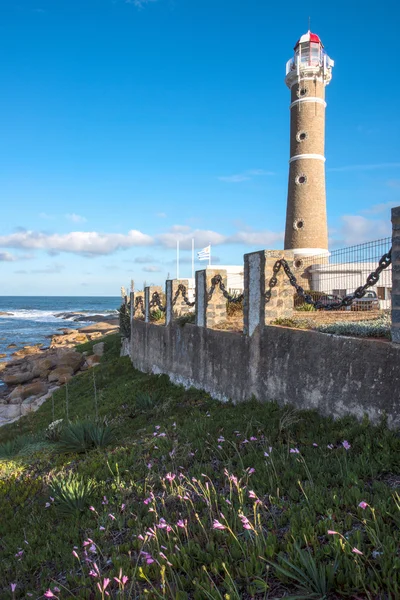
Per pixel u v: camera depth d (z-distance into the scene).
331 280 17.97
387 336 7.43
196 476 6.61
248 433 8.22
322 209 33.94
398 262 6.64
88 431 10.32
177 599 3.90
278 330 9.73
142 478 7.45
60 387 24.84
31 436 13.10
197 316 14.12
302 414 8.41
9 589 5.01
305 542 4.30
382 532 4.13
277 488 5.48
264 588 3.81
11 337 65.06
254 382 10.63
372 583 3.53
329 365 8.01
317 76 33.06
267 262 10.28
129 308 26.80
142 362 20.92
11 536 6.68
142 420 12.01
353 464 5.70
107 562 5.04
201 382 13.65
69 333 60.88
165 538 5.07
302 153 33.59
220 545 4.79
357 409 7.28
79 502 6.89
